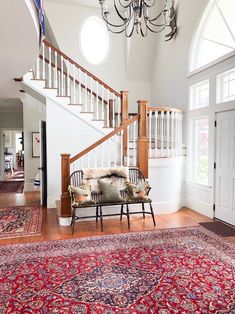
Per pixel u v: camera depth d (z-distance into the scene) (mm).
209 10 4762
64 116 5238
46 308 2072
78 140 5328
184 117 5492
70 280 2484
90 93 5816
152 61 7152
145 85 7406
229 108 4168
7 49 3363
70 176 4215
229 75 4359
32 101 7391
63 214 4184
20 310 2047
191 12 5180
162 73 6605
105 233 3785
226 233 3781
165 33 6352
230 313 2012
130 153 5250
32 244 3359
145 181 4324
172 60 6023
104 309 2062
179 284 2412
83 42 6898
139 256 2996
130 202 4008
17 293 2270
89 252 3109
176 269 2689
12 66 4020
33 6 2703
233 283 2424
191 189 5250
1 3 2342
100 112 6156
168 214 4867
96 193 4082
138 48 6820
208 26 4883
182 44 5555
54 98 5145
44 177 5613
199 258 2939
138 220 4449
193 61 5246
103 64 7023
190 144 5324
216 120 4531
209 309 2057
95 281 2469
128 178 4324
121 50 7141
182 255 3020
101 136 5438
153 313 2014
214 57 4719
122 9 6805
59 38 6590
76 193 3857
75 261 2873
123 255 3023
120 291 2307
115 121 6172
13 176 11117
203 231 3861
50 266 2754
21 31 2879
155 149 4855
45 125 5664
